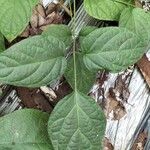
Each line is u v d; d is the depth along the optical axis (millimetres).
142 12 512
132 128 537
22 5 474
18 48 434
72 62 501
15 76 434
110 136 531
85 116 464
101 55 464
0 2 472
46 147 481
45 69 447
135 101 537
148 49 527
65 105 462
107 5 520
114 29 464
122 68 466
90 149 467
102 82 527
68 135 462
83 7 541
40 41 443
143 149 544
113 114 530
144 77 539
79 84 500
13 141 476
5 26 470
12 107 512
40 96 518
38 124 486
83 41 469
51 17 535
